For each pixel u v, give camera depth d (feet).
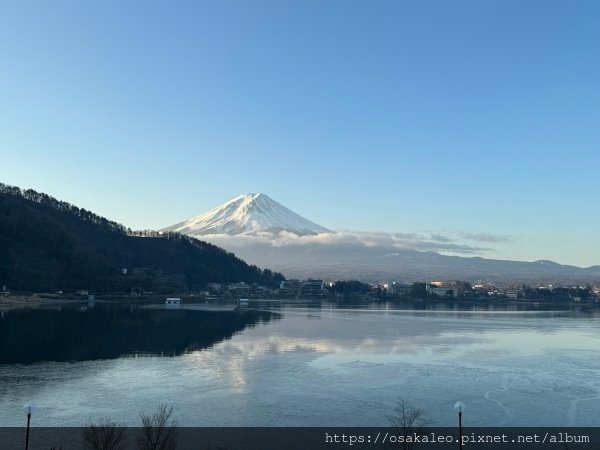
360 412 186.80
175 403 195.31
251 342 362.94
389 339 392.27
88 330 415.03
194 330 436.76
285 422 175.11
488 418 181.16
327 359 293.02
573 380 240.73
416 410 188.75
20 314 530.27
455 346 354.95
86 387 217.77
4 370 250.16
